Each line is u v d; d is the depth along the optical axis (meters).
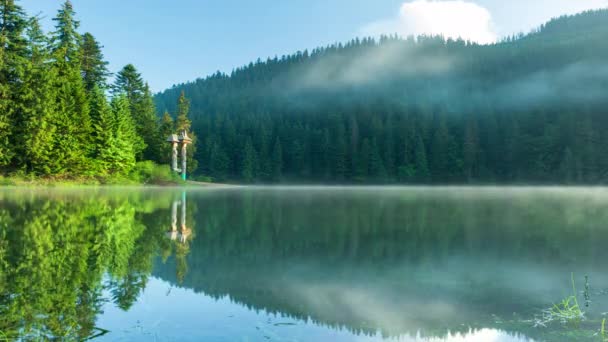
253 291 3.88
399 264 5.14
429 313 3.33
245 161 82.69
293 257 5.53
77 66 33.44
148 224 8.64
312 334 2.83
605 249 6.18
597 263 5.22
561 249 6.19
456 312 3.38
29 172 28.03
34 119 26.36
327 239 7.06
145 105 45.94
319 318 3.15
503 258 5.52
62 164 29.52
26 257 5.03
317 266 4.98
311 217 10.80
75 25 35.41
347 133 93.25
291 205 15.57
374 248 6.24
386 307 3.48
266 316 3.19
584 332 3.00
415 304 3.56
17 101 26.72
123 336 2.68
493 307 3.53
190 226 8.52
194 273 4.54
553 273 4.70
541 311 3.43
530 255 5.71
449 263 5.21
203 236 7.20
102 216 9.80
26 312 3.11
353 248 6.23
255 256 5.56
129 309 3.25
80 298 3.50
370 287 4.09
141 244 6.20
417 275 4.58
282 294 3.81
